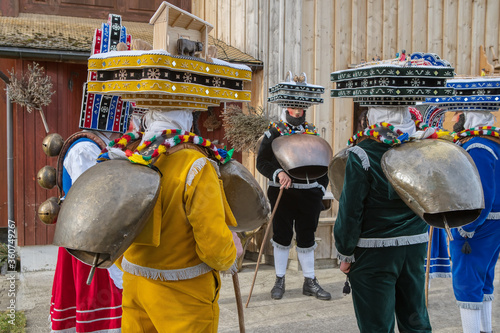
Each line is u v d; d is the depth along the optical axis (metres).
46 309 4.29
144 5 7.22
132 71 1.92
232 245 2.02
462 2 6.50
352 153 2.49
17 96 5.20
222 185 2.14
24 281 5.17
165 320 1.99
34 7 6.61
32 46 5.15
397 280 2.55
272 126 4.73
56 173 3.05
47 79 5.26
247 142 5.79
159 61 1.86
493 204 3.13
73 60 5.36
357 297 2.53
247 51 6.23
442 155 2.21
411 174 2.20
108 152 1.99
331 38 6.04
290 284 5.21
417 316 2.53
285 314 4.25
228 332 3.82
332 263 6.03
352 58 6.11
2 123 6.37
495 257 3.26
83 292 2.80
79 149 2.85
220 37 6.90
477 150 3.07
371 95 2.46
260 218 2.38
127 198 1.74
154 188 1.81
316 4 5.96
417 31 6.37
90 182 1.77
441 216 2.26
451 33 6.50
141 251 2.00
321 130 6.04
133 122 3.16
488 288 3.31
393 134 2.45
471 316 3.13
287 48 5.92
